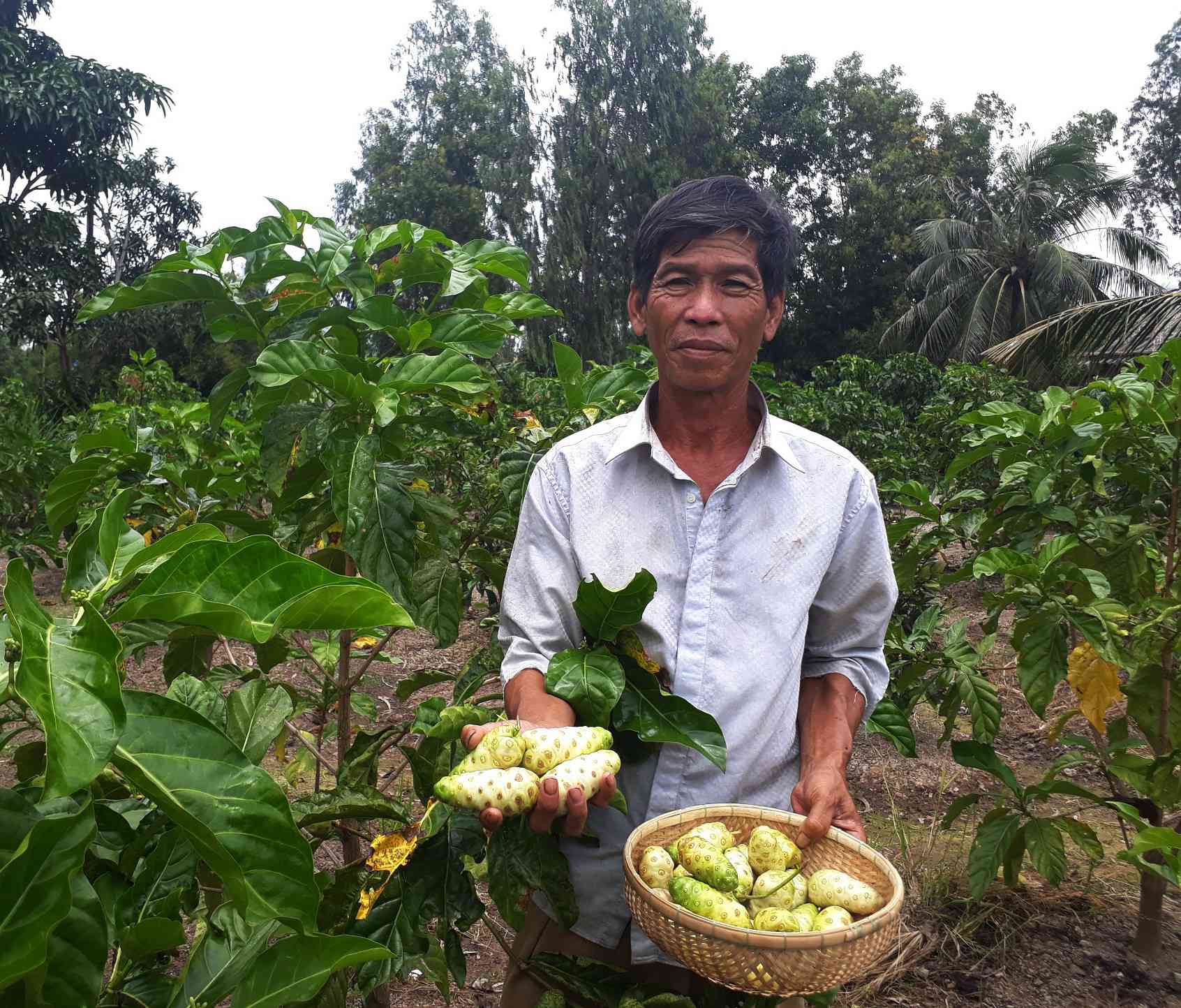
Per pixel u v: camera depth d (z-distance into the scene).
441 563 2.02
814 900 1.51
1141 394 2.56
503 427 5.23
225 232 2.01
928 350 24.58
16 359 29.30
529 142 32.00
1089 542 2.82
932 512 3.16
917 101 32.53
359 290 2.02
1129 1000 2.67
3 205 19.55
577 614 1.67
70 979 0.98
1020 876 3.27
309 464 2.06
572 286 30.47
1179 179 31.94
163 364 9.64
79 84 18.91
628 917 1.73
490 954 2.92
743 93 33.12
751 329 1.62
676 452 1.73
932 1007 2.63
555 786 1.32
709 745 1.54
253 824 0.93
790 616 1.65
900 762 4.39
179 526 2.42
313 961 1.08
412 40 36.91
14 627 0.82
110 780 1.40
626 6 30.61
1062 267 22.05
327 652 2.76
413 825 1.48
